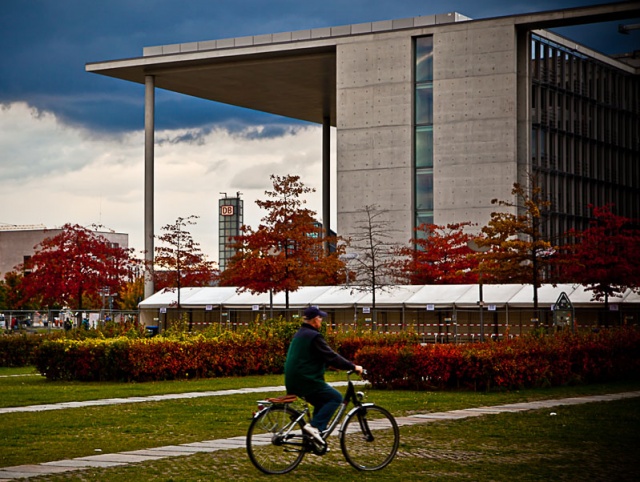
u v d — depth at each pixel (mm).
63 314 60625
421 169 70188
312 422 13266
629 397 23578
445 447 15352
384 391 25750
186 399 23922
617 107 82000
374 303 55438
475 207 67750
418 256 62219
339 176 71875
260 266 56781
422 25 70875
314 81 79688
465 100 68250
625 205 82812
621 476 12805
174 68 76062
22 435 17172
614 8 63719
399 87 70250
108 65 76312
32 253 129125
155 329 59625
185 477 12688
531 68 69188
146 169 76750
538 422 18453
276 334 33688
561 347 27078
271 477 12758
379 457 13539
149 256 75812
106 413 20781
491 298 54344
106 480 12484
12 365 42469
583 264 51156
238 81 79562
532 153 69750
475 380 25656
